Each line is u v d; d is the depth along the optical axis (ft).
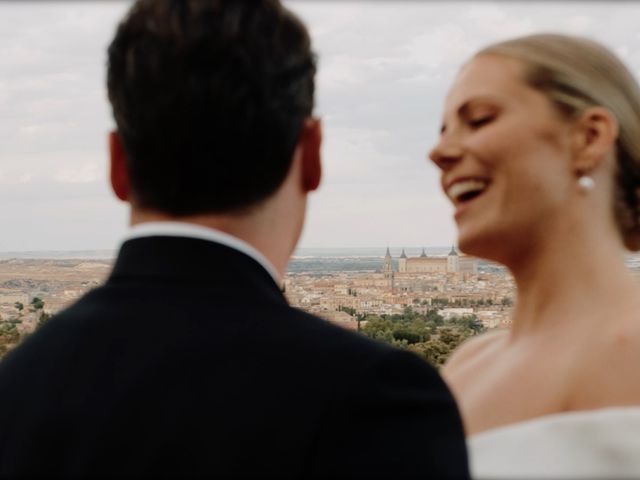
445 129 5.31
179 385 3.22
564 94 4.85
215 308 3.45
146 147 3.54
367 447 3.08
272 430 3.09
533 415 4.89
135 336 3.41
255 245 3.68
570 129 4.89
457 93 5.15
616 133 4.87
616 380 4.65
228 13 3.58
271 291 3.64
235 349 3.29
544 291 5.15
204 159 3.50
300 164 3.93
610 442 4.33
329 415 3.12
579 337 4.91
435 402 3.31
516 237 5.03
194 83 3.45
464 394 5.48
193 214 3.63
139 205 3.73
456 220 5.20
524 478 4.33
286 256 3.92
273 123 3.55
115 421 3.18
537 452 4.40
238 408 3.14
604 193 5.03
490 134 4.91
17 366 3.59
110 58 3.71
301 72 3.69
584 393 4.74
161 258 3.61
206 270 3.56
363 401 3.15
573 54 4.94
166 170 3.53
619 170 5.04
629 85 5.02
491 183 4.98
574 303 5.02
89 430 3.20
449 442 3.24
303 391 3.17
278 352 3.28
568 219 4.97
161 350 3.33
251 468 3.04
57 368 3.44
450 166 5.15
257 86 3.51
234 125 3.47
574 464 4.32
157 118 3.47
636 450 4.29
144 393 3.22
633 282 5.10
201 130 3.47
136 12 3.72
